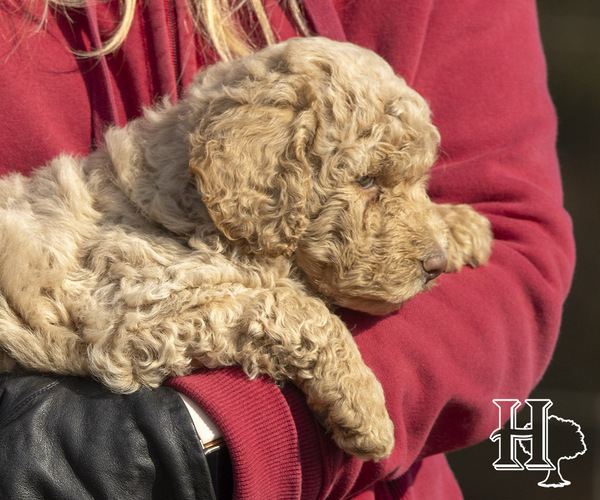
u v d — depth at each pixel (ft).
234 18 14.43
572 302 37.40
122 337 10.80
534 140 14.85
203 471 9.55
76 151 13.56
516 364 12.57
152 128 12.90
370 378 10.99
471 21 15.02
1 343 11.24
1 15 13.00
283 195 11.35
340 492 11.16
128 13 13.30
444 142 14.32
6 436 9.68
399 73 14.06
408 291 11.87
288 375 10.82
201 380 10.42
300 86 11.69
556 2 39.93
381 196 12.01
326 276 11.96
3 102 12.83
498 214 14.11
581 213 38.81
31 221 12.09
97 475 9.43
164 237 11.89
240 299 11.14
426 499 14.51
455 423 12.39
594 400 34.22
